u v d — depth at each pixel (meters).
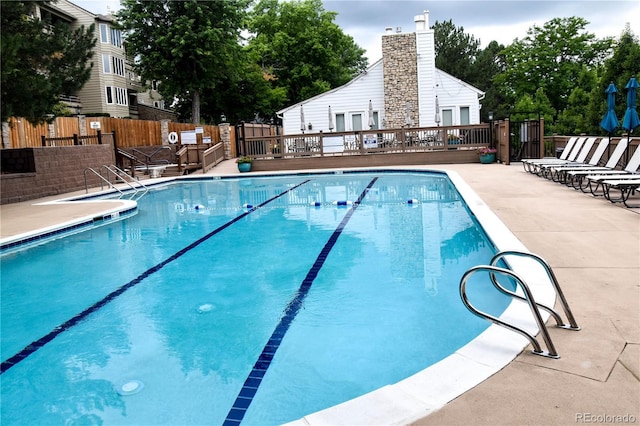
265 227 8.41
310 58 41.28
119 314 4.58
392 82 23.72
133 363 3.54
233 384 3.16
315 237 7.45
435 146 17.77
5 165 12.84
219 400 2.98
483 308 4.23
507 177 12.08
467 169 14.86
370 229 7.79
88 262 6.53
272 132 26.55
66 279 5.79
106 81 34.75
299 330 3.99
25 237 7.45
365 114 24.78
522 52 42.03
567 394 2.32
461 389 2.41
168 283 5.48
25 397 3.13
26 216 9.38
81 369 3.49
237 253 6.71
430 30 23.31
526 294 2.74
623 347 2.76
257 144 18.97
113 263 6.45
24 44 10.92
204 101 36.62
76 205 10.76
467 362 2.68
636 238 5.30
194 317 4.41
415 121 23.62
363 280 5.22
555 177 11.47
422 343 3.64
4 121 12.12
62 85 12.09
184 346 3.79
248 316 4.36
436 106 21.61
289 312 4.41
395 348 3.58
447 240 6.80
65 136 17.83
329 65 41.19
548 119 35.66
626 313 3.25
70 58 12.00
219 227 8.62
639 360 2.61
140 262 6.45
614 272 4.14
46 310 4.77
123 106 36.97
